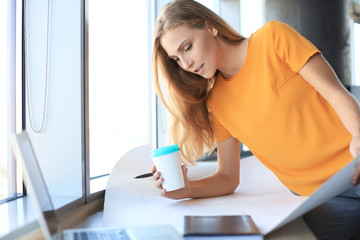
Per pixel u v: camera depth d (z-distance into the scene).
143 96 2.55
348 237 1.22
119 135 2.30
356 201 1.26
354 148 1.09
